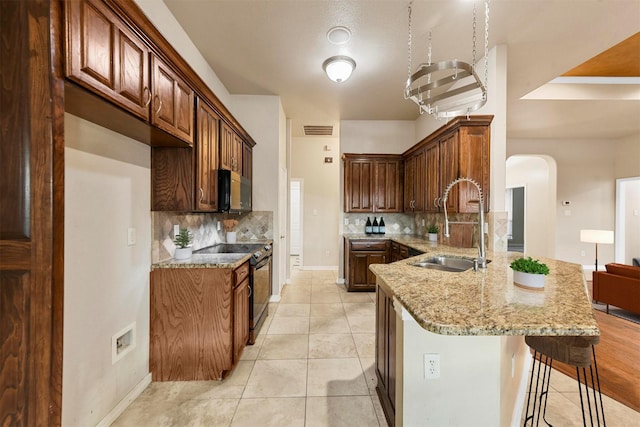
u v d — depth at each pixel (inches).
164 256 85.4
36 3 34.0
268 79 128.9
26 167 33.2
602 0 77.2
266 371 83.1
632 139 213.5
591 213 225.9
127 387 68.4
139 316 73.5
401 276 60.6
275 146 149.1
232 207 104.5
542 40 96.2
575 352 49.6
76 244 53.9
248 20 88.2
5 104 33.1
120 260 66.3
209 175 92.5
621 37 94.6
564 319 36.9
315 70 120.3
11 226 33.0
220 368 78.7
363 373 82.0
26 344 33.0
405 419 49.7
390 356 60.0
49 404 33.8
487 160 104.8
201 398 71.2
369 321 120.9
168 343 78.7
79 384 54.4
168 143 76.4
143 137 69.8
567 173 225.9
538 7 80.6
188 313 78.7
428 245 122.0
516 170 287.4
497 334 34.4
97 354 58.9
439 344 49.6
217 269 79.3
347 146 184.5
